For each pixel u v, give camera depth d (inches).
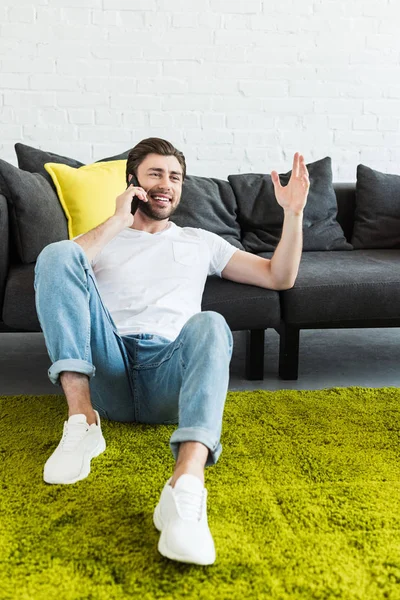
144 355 64.7
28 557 46.5
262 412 78.4
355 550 48.2
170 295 71.6
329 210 122.3
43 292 58.9
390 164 147.2
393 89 144.3
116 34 135.5
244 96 141.1
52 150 138.0
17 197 92.3
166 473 60.8
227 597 42.3
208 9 137.0
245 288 89.5
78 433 58.3
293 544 49.0
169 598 42.2
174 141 140.9
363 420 76.4
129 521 51.9
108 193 101.7
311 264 102.0
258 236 118.0
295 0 138.9
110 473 60.6
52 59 134.8
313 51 141.1
